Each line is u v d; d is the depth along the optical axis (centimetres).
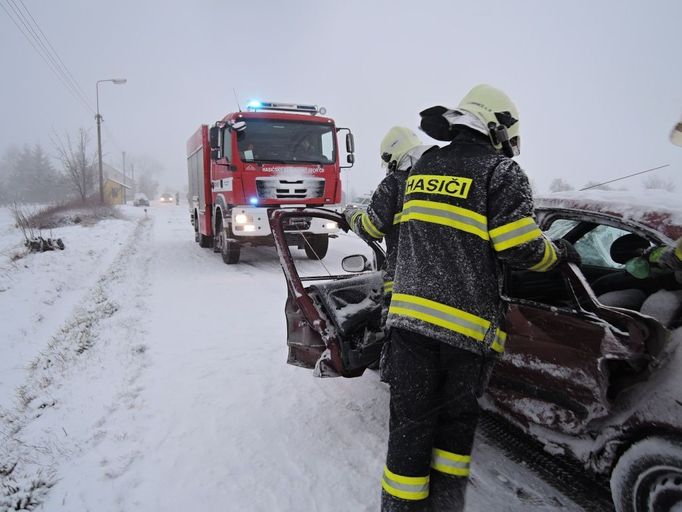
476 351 194
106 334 598
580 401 235
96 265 1336
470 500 253
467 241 196
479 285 195
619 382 220
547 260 196
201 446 317
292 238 960
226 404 375
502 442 307
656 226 235
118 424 352
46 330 795
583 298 228
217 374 432
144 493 272
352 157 998
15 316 859
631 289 274
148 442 324
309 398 383
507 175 194
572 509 246
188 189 1571
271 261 1108
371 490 271
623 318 213
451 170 205
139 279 920
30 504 271
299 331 344
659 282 258
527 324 260
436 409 203
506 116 212
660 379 206
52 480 292
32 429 381
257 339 530
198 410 366
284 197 938
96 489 278
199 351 493
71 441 340
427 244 203
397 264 218
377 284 359
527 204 192
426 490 199
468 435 204
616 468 215
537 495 257
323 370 315
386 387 401
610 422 223
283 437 326
